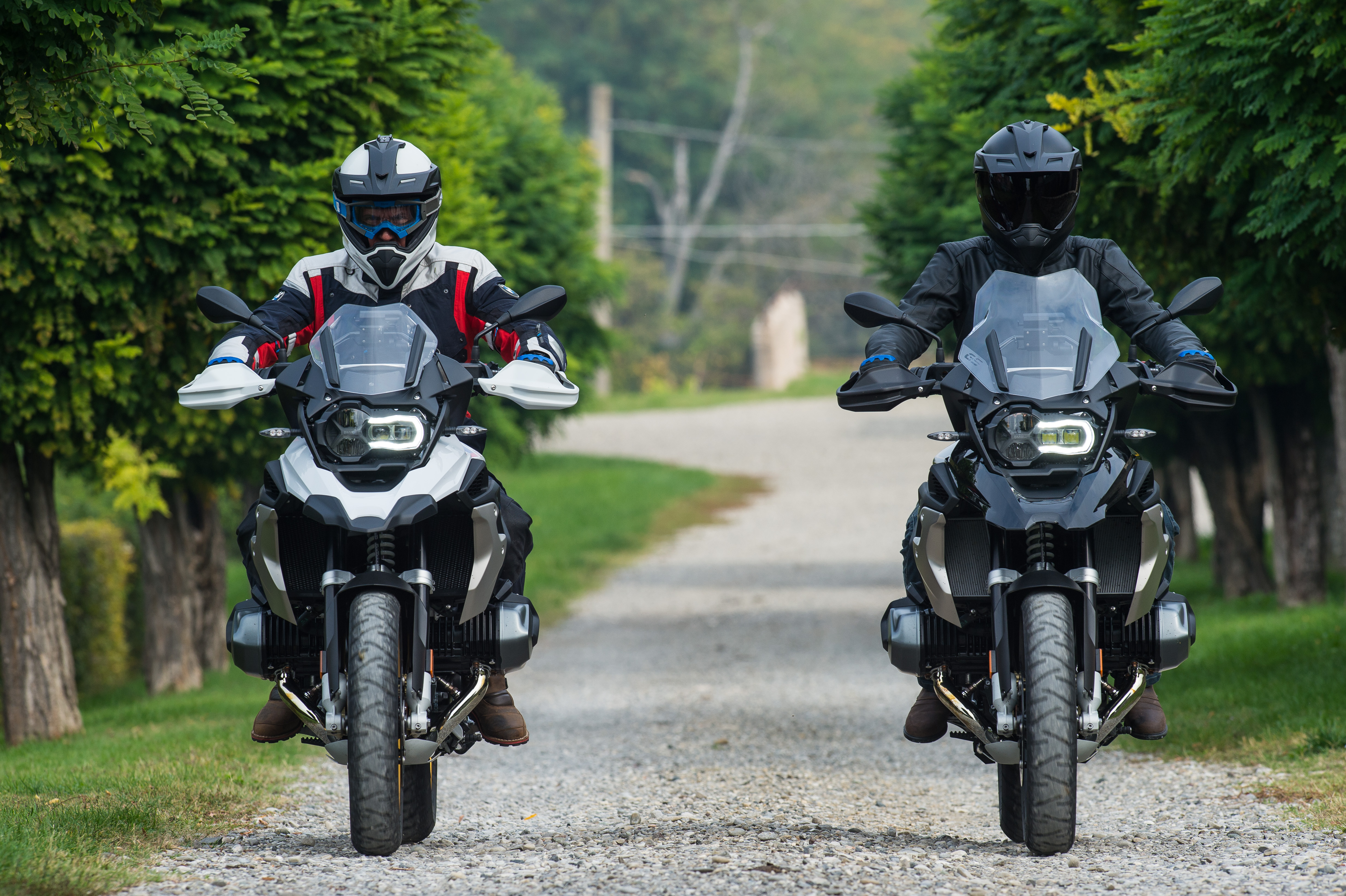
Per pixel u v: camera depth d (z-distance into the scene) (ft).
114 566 203.10
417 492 56.18
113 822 67.41
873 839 67.67
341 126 125.29
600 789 91.35
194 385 57.82
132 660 220.64
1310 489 210.18
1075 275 61.41
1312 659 133.80
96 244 113.80
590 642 211.82
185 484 166.71
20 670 138.82
